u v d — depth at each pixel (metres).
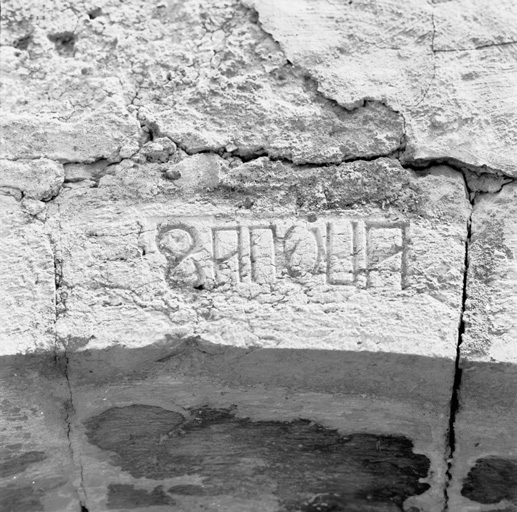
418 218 1.60
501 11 1.65
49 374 1.60
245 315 1.58
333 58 1.65
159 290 1.60
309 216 1.61
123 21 1.68
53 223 1.62
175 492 1.76
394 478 1.72
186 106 1.65
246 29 1.67
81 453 1.70
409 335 1.56
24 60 1.67
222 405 1.65
